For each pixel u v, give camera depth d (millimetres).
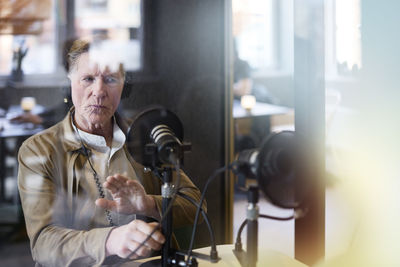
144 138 1079
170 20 2197
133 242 1180
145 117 1070
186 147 1085
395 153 2988
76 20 2244
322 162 1497
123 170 1482
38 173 1426
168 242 1156
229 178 2365
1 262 2000
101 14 2219
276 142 998
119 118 1533
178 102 2236
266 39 2896
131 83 1586
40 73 2143
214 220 2371
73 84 1476
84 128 1478
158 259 1226
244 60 2867
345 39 3109
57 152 1451
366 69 3076
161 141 1055
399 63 2971
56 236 1347
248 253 1062
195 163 2318
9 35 2287
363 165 3051
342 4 3027
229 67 2350
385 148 3025
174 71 2215
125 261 1338
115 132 1509
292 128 2955
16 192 2082
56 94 2096
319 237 1577
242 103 2828
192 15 2248
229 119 2387
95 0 2238
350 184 2998
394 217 2770
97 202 1251
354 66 3105
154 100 2137
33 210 1399
